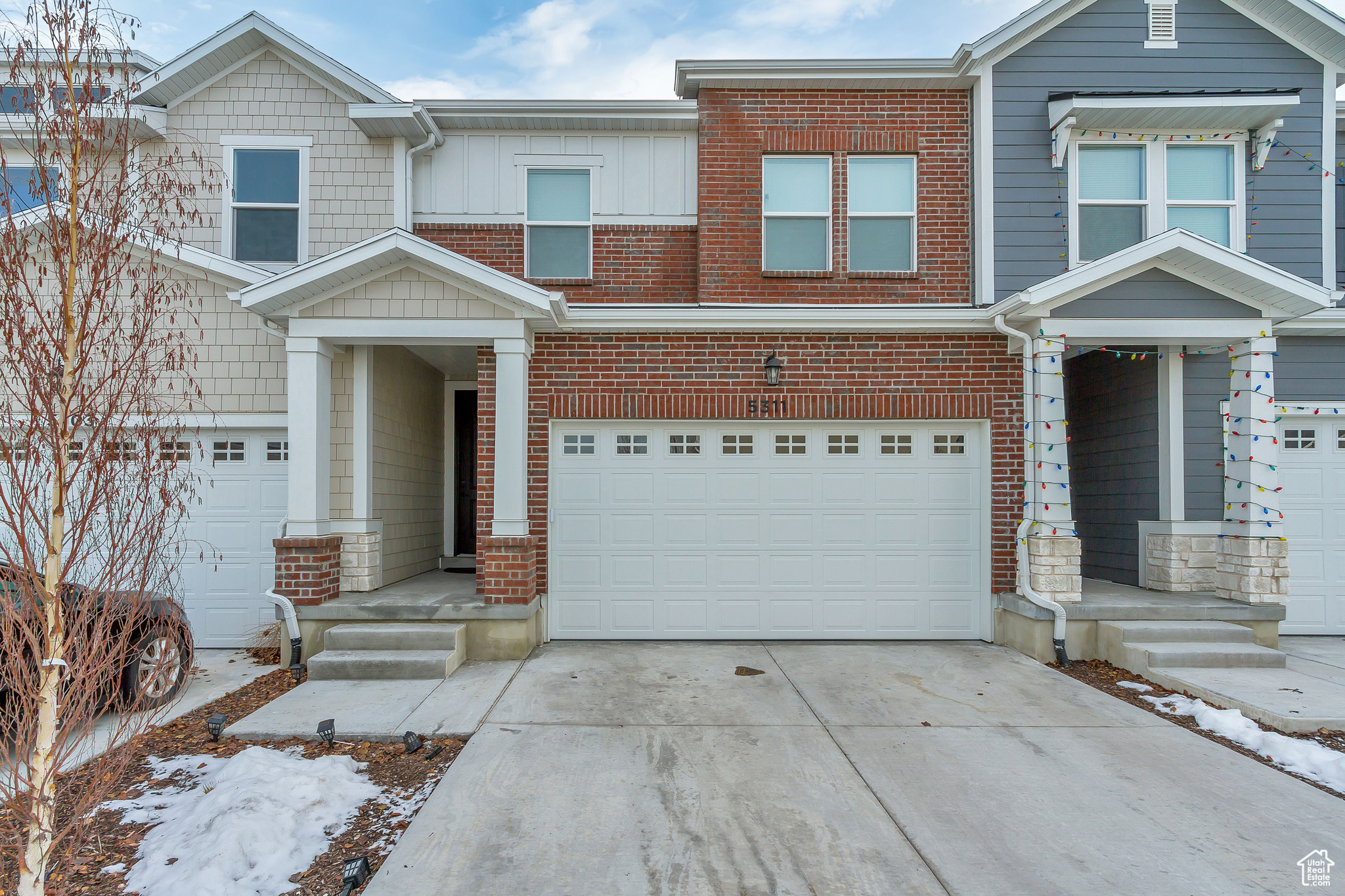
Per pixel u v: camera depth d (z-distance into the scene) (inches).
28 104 130.5
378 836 154.3
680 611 321.1
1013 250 330.3
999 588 315.0
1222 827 157.4
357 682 256.7
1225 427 330.6
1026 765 189.0
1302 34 338.0
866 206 345.4
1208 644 275.3
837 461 323.9
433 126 342.0
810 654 297.4
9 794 118.6
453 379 453.7
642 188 354.3
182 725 219.0
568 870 139.8
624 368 318.3
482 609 285.1
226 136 344.8
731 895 132.3
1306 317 325.4
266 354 321.4
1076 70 335.6
